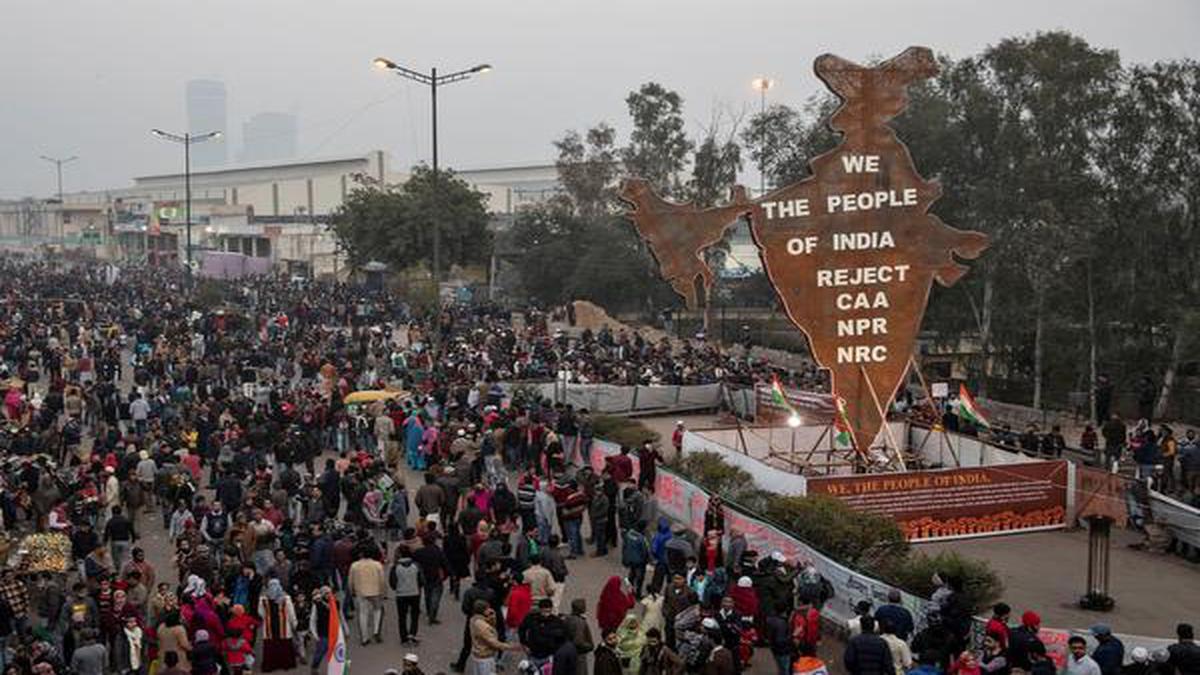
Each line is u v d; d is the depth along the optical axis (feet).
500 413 94.73
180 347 134.10
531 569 52.21
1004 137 121.08
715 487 71.05
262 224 373.81
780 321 201.57
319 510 64.39
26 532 71.00
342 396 103.04
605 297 207.41
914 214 80.02
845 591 55.83
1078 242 113.60
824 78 78.38
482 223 233.55
